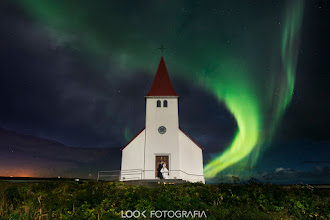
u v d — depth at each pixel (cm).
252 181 1116
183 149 2225
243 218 779
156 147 2180
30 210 791
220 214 798
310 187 1144
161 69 2544
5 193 905
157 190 1041
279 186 1134
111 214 754
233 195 953
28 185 1156
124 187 1047
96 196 870
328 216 856
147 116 2289
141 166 2145
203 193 987
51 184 1098
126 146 2214
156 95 2356
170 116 2284
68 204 834
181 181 1773
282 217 859
